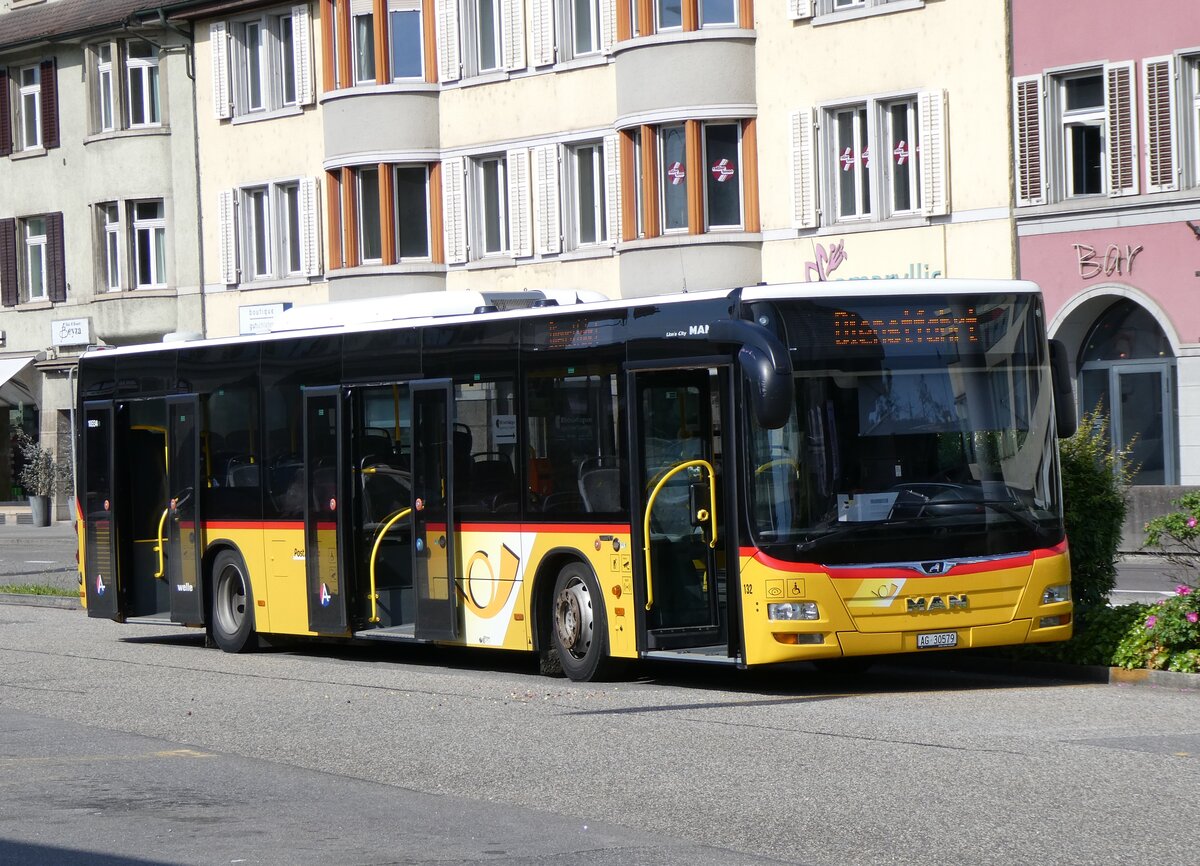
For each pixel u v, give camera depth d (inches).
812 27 1464.1
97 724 606.5
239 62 1942.7
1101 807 409.4
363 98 1764.3
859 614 613.3
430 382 751.1
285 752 534.3
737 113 1501.0
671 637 657.0
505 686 688.4
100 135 2076.8
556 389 697.6
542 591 709.9
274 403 839.1
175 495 900.6
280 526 833.5
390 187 1764.3
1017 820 397.4
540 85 1665.8
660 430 658.8
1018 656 670.5
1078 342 1369.3
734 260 1505.9
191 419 887.7
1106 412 1360.7
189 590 890.1
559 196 1657.2
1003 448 636.1
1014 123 1363.2
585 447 684.7
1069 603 639.8
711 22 1515.7
